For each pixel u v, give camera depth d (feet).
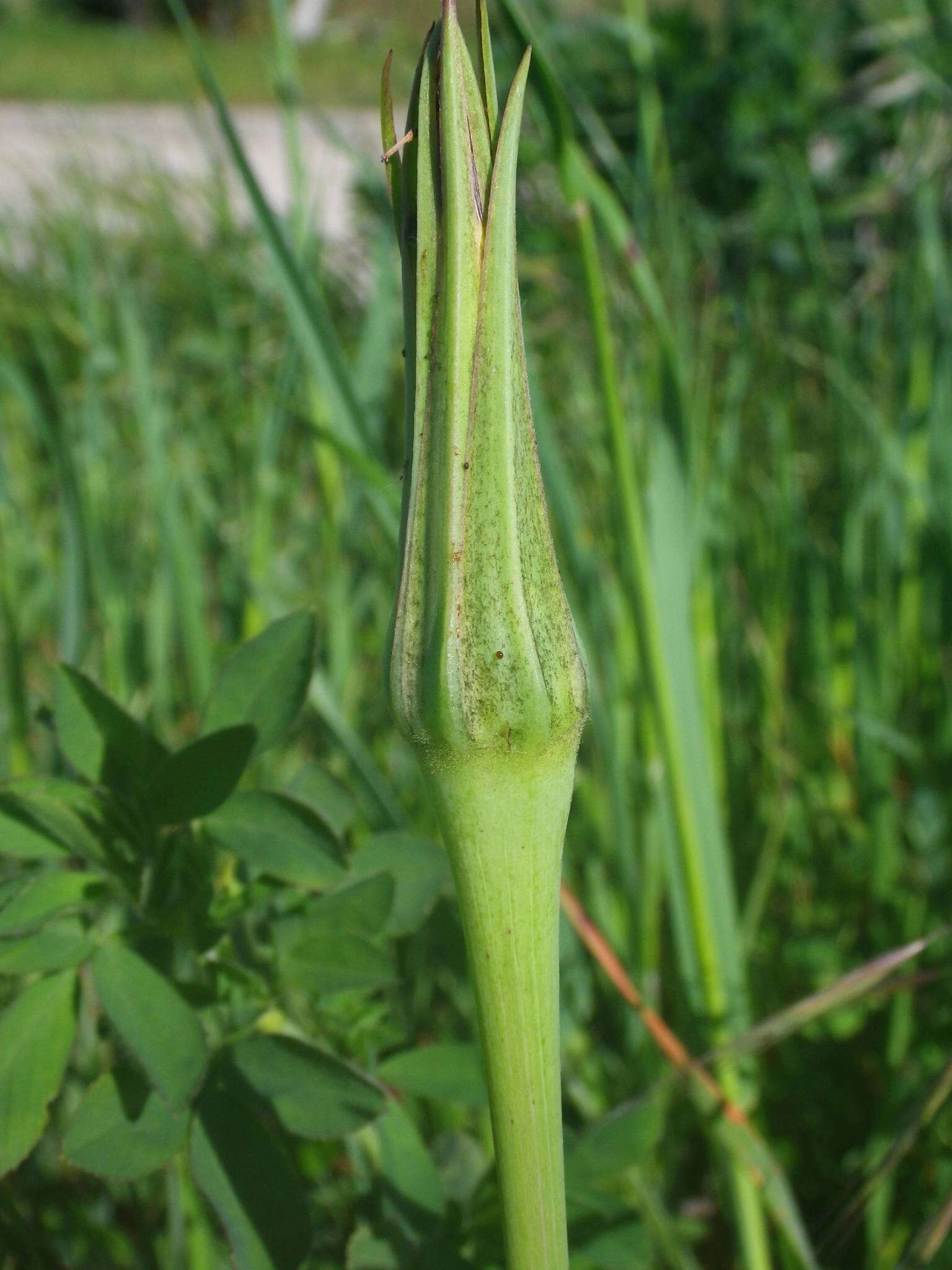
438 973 0.64
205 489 0.99
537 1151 0.26
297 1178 0.33
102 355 1.07
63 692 0.36
